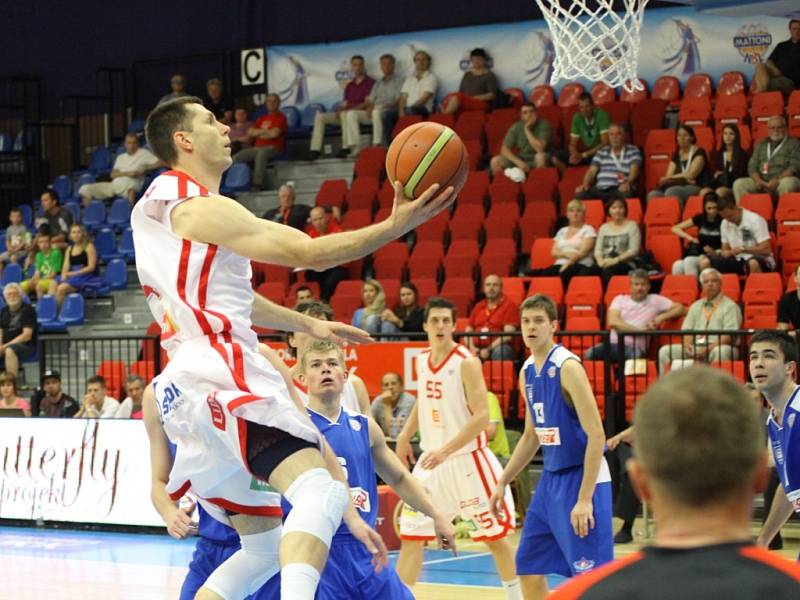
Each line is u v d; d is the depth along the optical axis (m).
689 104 15.33
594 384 11.32
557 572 6.34
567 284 13.16
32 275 17.80
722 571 1.82
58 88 22.36
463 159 3.54
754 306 11.79
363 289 13.84
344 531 5.09
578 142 15.39
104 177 19.91
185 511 4.79
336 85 19.27
